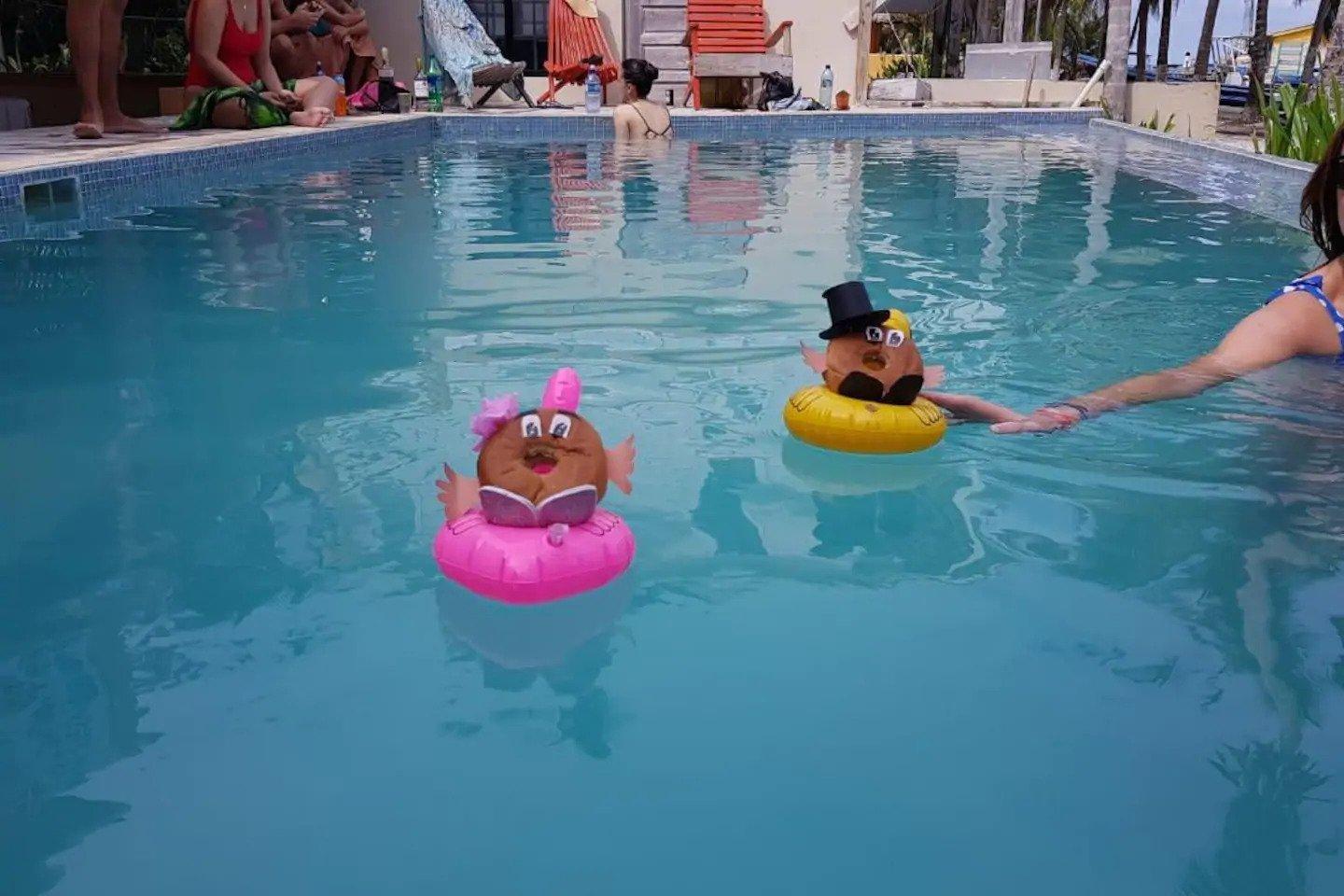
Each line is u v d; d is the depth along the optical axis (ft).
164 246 17.02
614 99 52.31
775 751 4.83
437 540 6.41
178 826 4.38
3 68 35.47
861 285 8.66
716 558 6.71
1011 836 4.29
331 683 5.37
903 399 8.43
